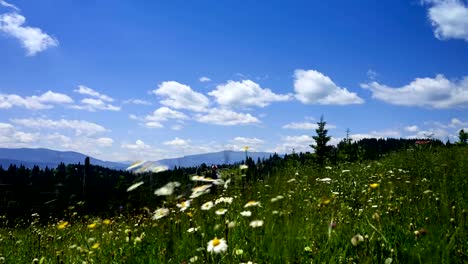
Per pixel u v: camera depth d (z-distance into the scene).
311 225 4.77
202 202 7.52
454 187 7.76
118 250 5.58
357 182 11.42
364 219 4.95
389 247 3.56
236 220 5.55
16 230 11.92
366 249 3.54
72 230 10.33
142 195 7.16
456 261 3.06
